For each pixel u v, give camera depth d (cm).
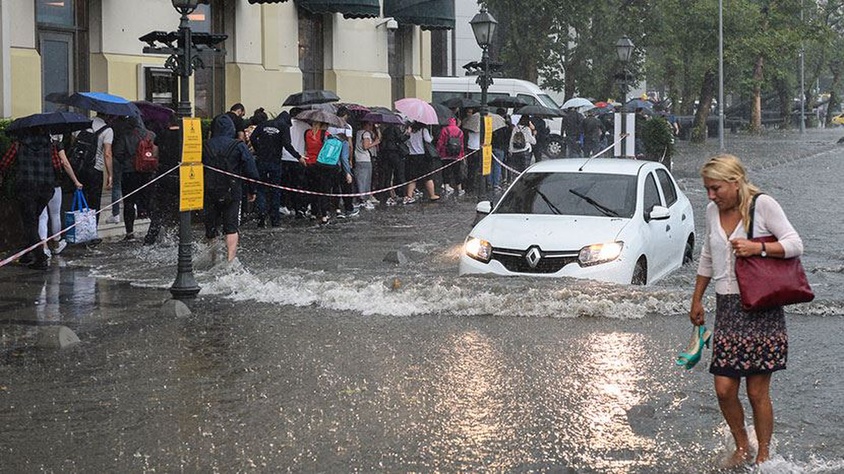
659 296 2053
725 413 1192
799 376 1580
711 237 1188
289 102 4000
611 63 9294
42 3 3616
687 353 1216
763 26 10819
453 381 1547
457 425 1338
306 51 5159
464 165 4891
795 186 5209
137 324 1969
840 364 1652
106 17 3809
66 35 3709
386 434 1304
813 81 16562
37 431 1334
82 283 2406
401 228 3503
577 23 8944
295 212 3791
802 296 1146
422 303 2078
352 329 1911
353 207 3938
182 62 2238
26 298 2228
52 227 2809
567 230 2211
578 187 2372
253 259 2772
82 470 1192
